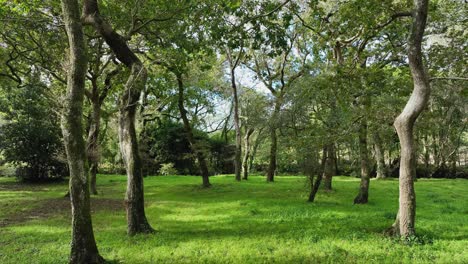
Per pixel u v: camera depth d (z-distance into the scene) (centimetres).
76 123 787
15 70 1892
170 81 2359
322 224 1163
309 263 781
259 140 2769
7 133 2867
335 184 2588
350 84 1342
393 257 798
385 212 1341
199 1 1259
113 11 1555
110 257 862
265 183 2677
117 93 2495
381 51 1536
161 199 1948
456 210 1436
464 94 1213
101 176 3675
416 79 930
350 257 809
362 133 1545
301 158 1702
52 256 873
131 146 1112
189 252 890
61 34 1602
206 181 2470
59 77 1792
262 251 880
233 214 1427
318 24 1391
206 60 2320
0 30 1609
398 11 1188
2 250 938
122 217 1429
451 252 828
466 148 4047
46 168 3014
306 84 1627
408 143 939
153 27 1578
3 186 2723
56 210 1612
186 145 3847
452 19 1459
